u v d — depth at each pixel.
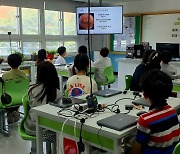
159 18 7.31
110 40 8.46
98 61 4.69
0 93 3.01
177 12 6.91
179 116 1.67
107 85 5.00
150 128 1.30
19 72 3.24
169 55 3.48
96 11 4.83
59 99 2.03
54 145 2.21
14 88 3.10
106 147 1.43
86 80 2.48
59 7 7.43
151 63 3.06
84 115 1.61
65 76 4.42
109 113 1.66
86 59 2.50
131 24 7.91
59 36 7.72
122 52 8.22
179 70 4.84
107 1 7.59
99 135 1.44
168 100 1.96
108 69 4.75
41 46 7.27
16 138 3.13
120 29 5.02
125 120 1.46
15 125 3.55
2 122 3.32
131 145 1.57
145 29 7.66
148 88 1.36
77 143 1.59
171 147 1.36
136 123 1.43
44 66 2.08
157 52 3.16
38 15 7.05
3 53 6.39
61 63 5.13
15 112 3.57
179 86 2.94
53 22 7.54
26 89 3.19
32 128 2.06
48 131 2.00
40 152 1.90
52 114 1.65
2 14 6.28
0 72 3.91
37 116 1.82
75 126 1.52
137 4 7.73
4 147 2.87
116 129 1.36
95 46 8.56
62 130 1.65
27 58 6.11
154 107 1.38
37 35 7.10
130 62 5.37
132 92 2.30
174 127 1.38
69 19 7.98
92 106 1.68
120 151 1.38
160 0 7.23
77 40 8.30
